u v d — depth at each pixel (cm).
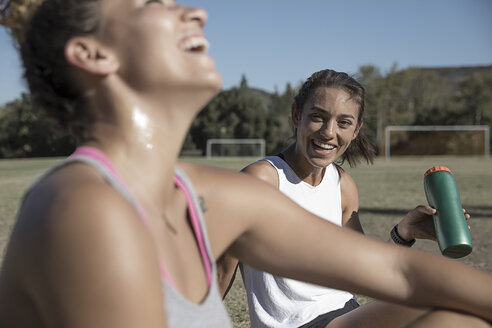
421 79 4781
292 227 94
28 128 3862
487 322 96
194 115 74
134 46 69
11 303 60
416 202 834
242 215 91
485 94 4269
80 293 55
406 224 175
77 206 56
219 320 78
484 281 95
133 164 70
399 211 723
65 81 71
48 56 70
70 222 55
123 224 57
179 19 71
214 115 4272
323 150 201
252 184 94
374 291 96
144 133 71
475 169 1792
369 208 759
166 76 69
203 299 78
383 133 3850
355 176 1514
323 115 200
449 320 94
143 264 58
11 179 1419
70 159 65
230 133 4244
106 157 68
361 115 213
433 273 95
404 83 4709
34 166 2195
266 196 94
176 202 80
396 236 179
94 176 62
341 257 94
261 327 186
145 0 71
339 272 94
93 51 69
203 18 73
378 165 2236
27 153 3891
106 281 55
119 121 70
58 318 56
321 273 95
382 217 667
